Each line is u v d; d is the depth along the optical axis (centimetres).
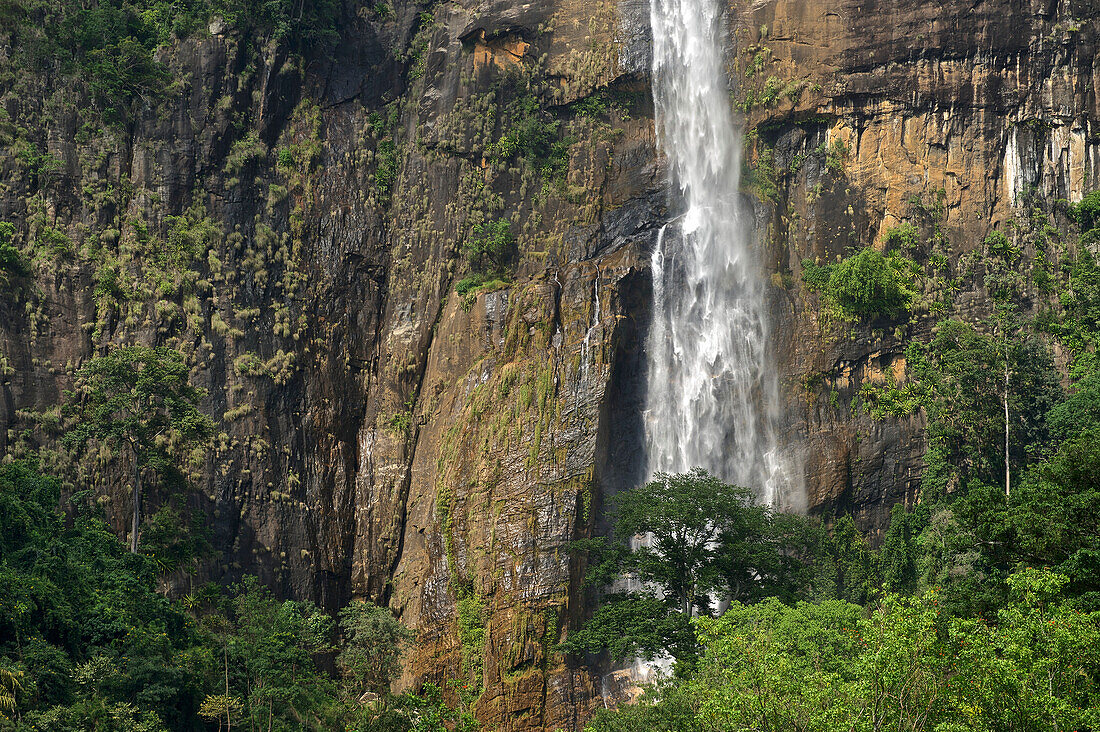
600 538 8356
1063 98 9500
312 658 8500
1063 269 9300
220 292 9250
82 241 8950
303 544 9100
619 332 9350
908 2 9712
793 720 3997
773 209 9800
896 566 8681
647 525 7681
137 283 8962
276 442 9181
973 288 9356
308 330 9581
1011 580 4416
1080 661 3969
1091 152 9456
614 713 5838
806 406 9331
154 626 7006
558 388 9119
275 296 9512
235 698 6931
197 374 8981
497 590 8631
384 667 8444
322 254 9806
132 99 9450
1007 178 9512
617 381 9488
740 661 4397
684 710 5369
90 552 7512
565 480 8831
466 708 8338
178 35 9750
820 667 5803
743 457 9350
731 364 9531
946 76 9625
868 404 9238
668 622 7312
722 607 8512
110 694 6397
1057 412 8469
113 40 9544
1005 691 3762
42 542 7081
